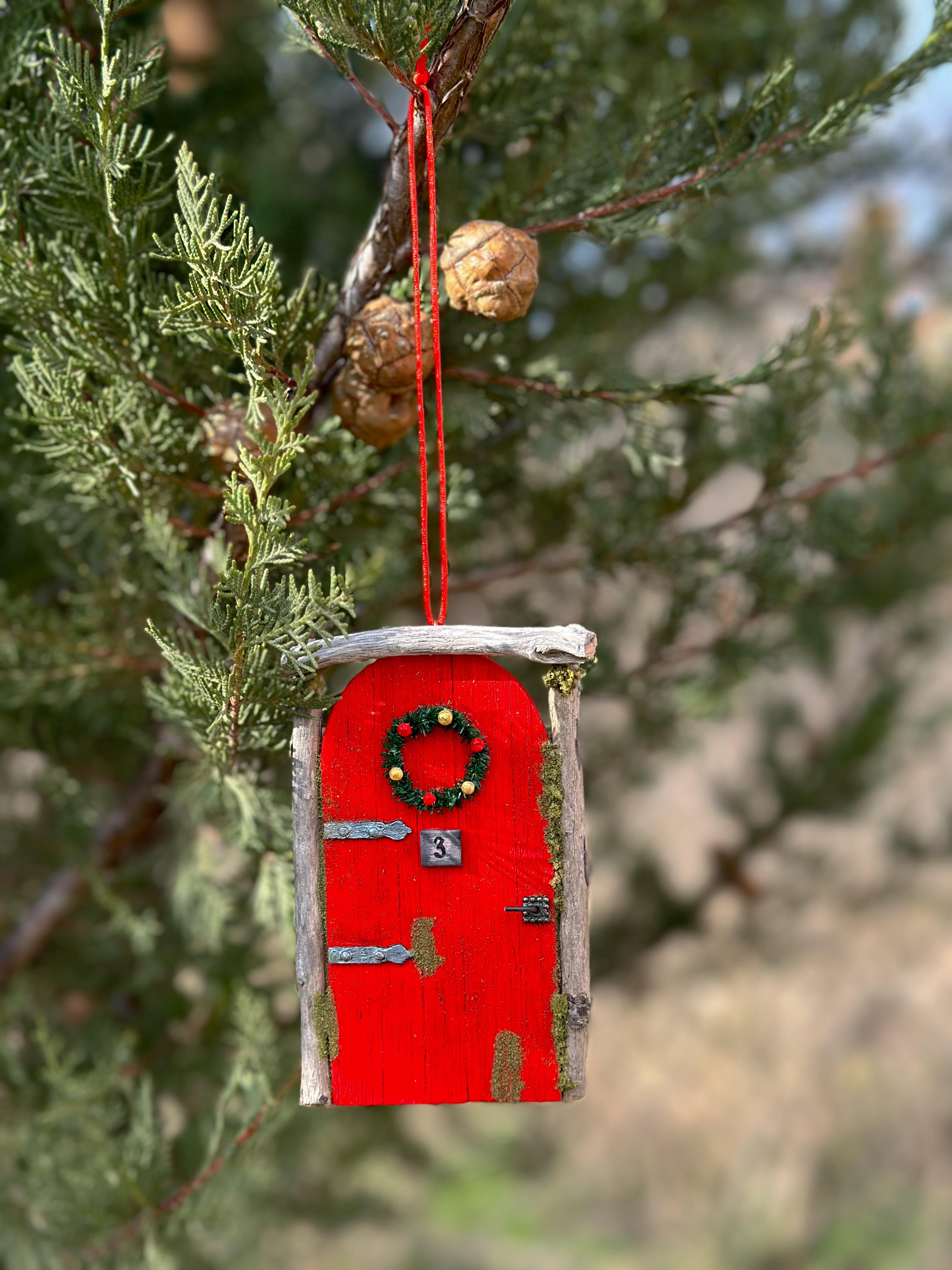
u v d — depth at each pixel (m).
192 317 0.43
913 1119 1.44
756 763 1.19
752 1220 1.38
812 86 0.53
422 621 0.85
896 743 1.17
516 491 0.71
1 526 0.73
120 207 0.45
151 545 0.51
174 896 0.69
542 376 0.54
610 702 0.91
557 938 0.46
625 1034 1.60
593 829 1.20
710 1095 1.52
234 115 0.66
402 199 0.45
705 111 0.48
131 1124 0.72
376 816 0.45
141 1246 0.61
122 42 0.46
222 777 0.52
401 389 0.47
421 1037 0.45
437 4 0.41
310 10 0.42
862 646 1.22
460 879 0.45
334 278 0.66
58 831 0.79
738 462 0.71
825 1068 1.49
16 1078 0.72
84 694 0.66
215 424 0.47
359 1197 0.97
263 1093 0.58
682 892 1.18
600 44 0.68
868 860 1.35
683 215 0.54
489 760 0.46
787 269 1.12
